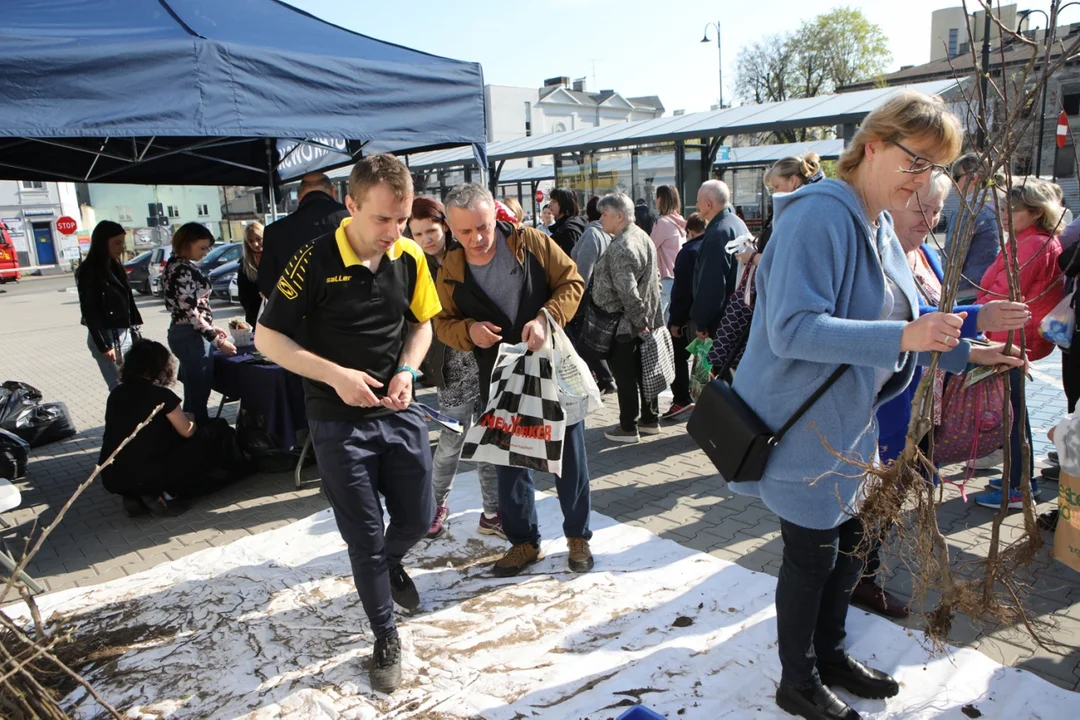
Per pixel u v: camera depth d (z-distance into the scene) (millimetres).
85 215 37156
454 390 3582
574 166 15133
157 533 4020
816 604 2109
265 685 2592
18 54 3090
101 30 3562
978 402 3053
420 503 2715
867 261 1906
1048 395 5836
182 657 2785
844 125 10094
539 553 3389
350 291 2432
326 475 2494
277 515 4191
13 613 3148
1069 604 2867
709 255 4723
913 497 2037
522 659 2654
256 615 3055
